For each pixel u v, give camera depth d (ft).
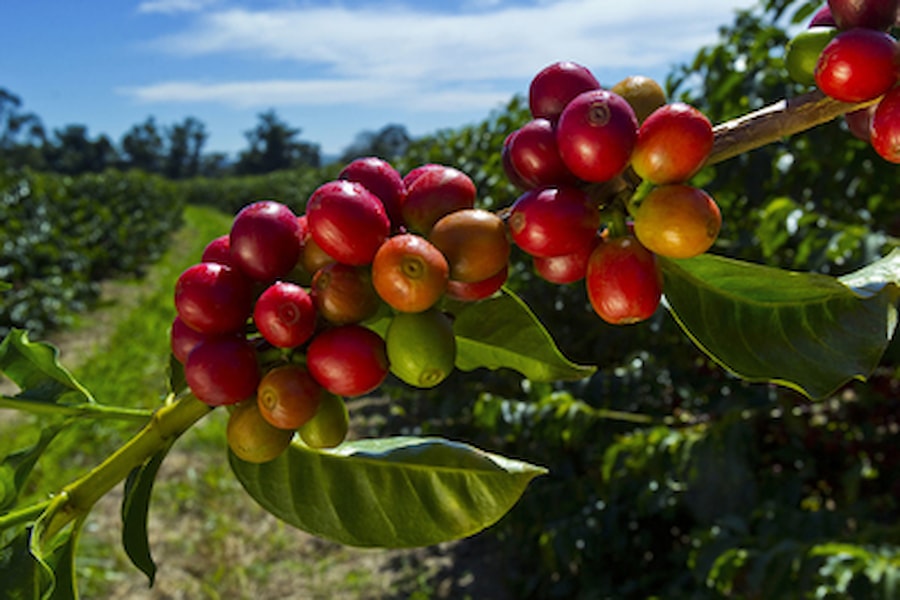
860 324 2.59
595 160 2.41
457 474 2.91
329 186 2.50
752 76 13.39
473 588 17.99
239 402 2.64
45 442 2.87
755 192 13.47
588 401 14.34
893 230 14.10
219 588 18.66
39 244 61.36
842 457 13.60
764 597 9.53
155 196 125.90
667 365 14.57
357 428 25.84
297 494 3.03
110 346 42.60
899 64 2.31
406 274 2.34
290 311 2.42
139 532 2.73
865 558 8.68
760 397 12.78
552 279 2.77
